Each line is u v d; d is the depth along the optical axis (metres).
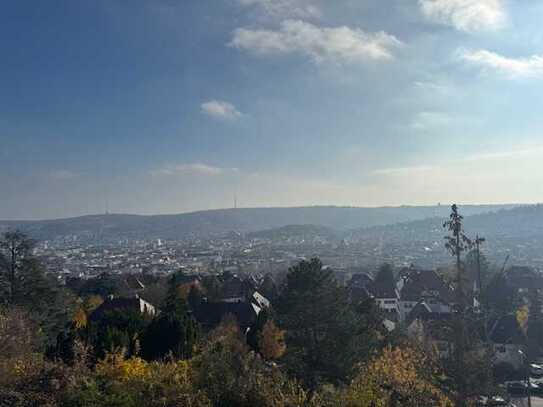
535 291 60.44
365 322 28.81
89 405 14.17
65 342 22.69
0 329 20.03
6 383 15.09
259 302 61.25
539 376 43.62
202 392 15.14
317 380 24.16
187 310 46.69
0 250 45.34
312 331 25.86
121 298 50.03
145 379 15.52
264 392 15.59
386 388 20.69
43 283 46.78
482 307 36.97
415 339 35.03
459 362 24.72
